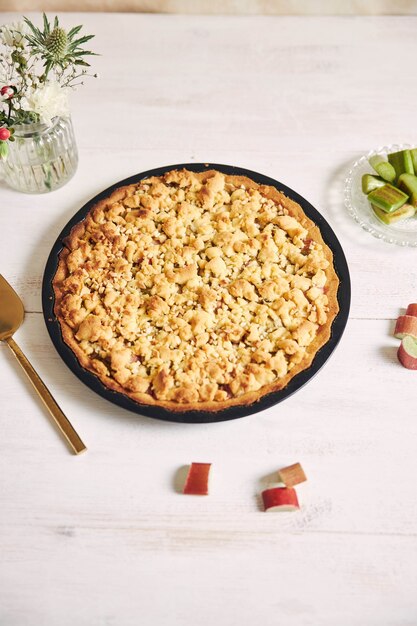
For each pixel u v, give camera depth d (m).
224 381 0.72
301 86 0.95
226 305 0.77
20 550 0.68
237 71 0.96
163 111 0.93
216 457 0.72
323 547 0.68
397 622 0.66
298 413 0.74
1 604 0.66
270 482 0.71
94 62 0.97
